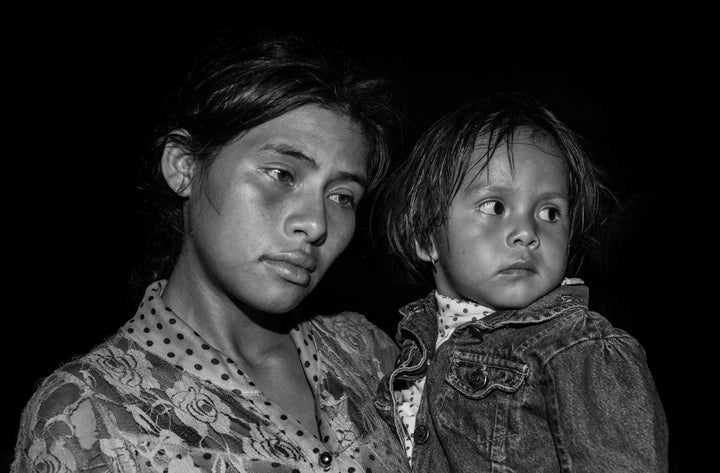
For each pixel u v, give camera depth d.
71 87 6.05
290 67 1.29
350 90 1.34
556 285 1.54
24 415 1.22
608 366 1.38
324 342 1.64
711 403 4.39
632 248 4.70
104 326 5.92
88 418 1.19
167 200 1.43
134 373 1.26
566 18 5.92
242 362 1.43
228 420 1.27
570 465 1.35
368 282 4.94
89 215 6.09
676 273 4.62
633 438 1.31
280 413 1.32
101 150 6.09
